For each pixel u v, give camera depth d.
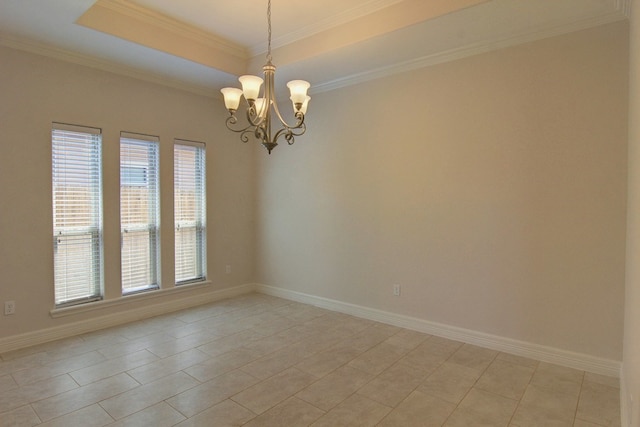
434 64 3.43
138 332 3.57
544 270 2.94
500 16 2.68
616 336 2.67
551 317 2.92
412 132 3.61
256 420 2.19
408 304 3.71
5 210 3.09
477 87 3.20
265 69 2.48
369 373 2.77
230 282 4.87
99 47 3.25
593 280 2.74
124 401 2.37
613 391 2.50
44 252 3.30
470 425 2.15
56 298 3.41
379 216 3.88
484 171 3.20
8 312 3.12
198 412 2.26
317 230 4.43
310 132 4.44
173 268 4.25
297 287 4.67
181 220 4.35
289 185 4.69
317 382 2.63
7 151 3.09
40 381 2.61
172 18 3.25
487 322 3.23
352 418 2.21
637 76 1.83
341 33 3.24
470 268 3.30
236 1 2.95
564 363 2.87
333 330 3.66
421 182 3.57
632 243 1.97
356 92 4.00
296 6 3.02
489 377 2.71
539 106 2.92
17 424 2.12
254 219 5.11
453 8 2.62
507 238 3.10
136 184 3.92
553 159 2.87
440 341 3.38
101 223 3.64
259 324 3.82
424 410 2.30
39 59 3.22
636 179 1.82
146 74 3.87
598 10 2.58
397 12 2.89
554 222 2.88
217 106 4.62
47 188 3.30
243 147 4.95
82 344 3.27
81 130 3.47
